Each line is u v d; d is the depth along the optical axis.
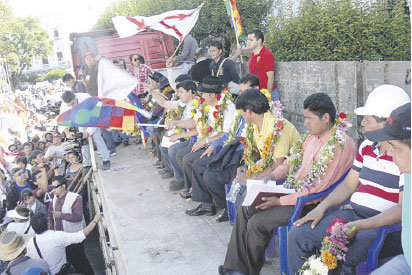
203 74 7.05
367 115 2.80
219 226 4.76
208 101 5.03
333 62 4.82
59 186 6.52
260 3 9.80
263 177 3.72
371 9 5.75
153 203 5.71
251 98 3.77
